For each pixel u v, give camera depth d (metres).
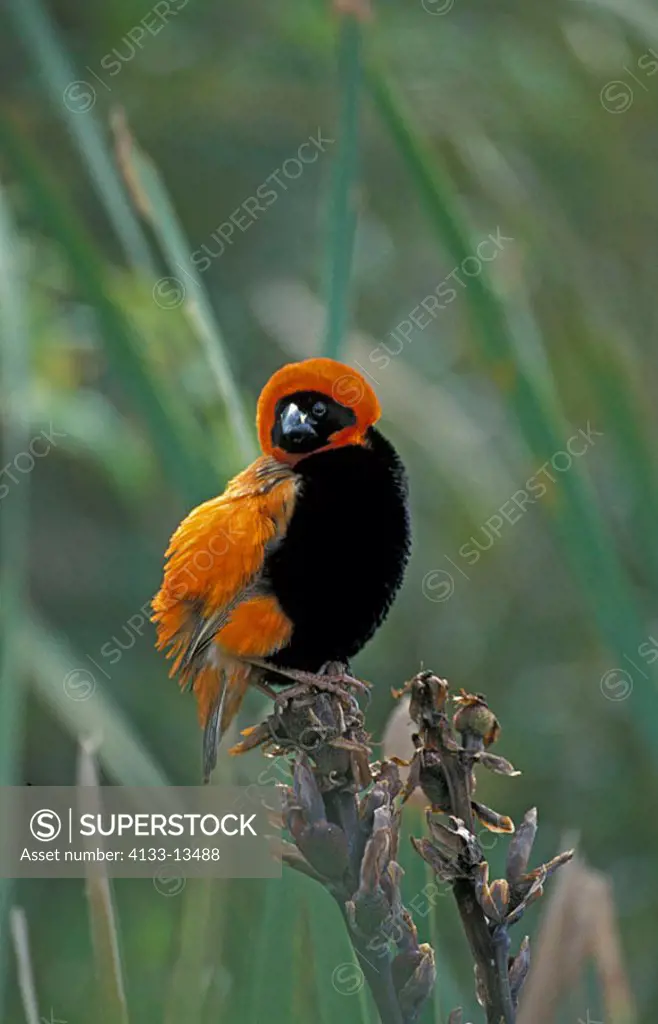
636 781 15.80
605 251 15.41
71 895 15.40
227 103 17.11
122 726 10.28
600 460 14.00
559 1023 6.00
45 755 18.39
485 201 14.49
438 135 14.13
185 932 6.53
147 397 8.27
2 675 7.35
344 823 4.77
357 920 4.59
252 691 8.57
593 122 15.33
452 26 15.07
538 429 8.30
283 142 18.94
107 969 5.66
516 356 8.44
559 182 15.73
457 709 4.82
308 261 18.41
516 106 15.37
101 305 8.23
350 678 6.46
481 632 16.97
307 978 6.22
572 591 16.70
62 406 13.48
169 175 18.41
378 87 8.48
